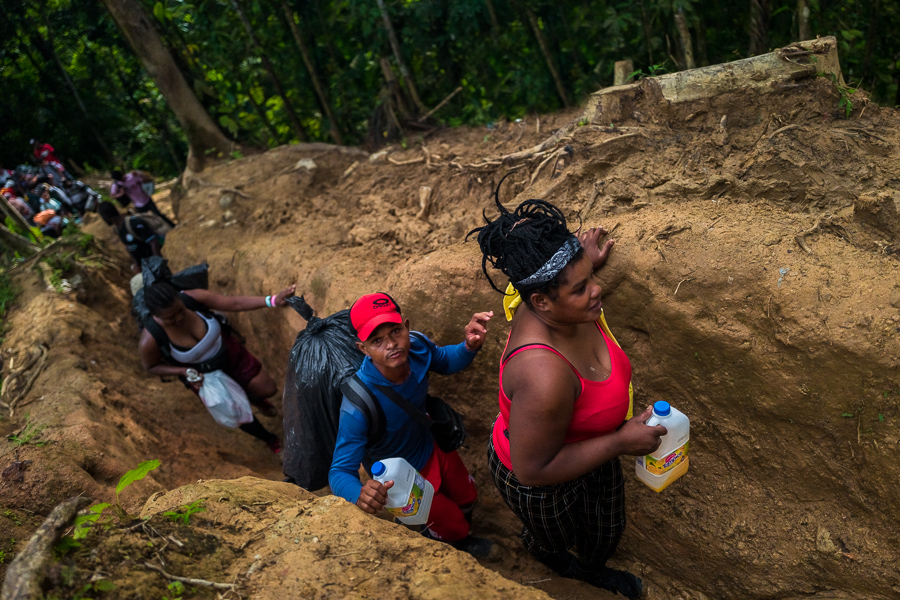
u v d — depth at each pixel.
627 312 3.36
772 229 3.07
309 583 2.21
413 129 6.92
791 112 3.66
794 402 2.87
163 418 5.55
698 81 3.91
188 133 8.47
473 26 6.43
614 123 4.21
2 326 6.58
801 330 2.77
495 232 2.43
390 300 3.02
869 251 2.87
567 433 2.51
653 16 4.95
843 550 2.85
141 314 4.87
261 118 8.34
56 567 1.99
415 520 3.08
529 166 4.56
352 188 6.17
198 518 2.44
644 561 3.62
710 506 3.28
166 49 8.24
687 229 3.19
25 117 15.78
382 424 3.17
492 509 4.25
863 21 4.52
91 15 12.97
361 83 7.64
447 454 3.61
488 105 6.70
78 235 8.22
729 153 3.68
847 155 3.35
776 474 3.07
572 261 2.27
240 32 7.73
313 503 2.62
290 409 3.60
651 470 2.57
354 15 6.92
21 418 4.88
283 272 5.41
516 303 2.74
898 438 2.62
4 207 8.70
